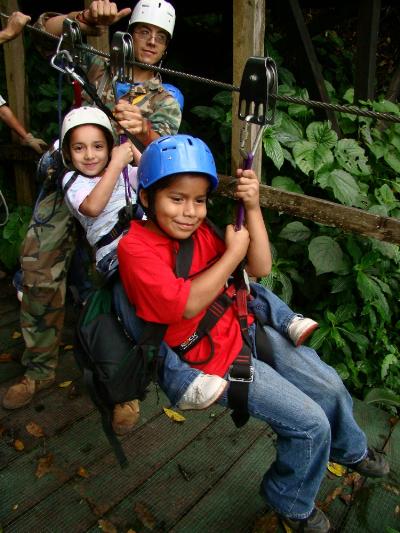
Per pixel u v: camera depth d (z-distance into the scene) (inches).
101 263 70.4
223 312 56.2
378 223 92.0
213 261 56.6
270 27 184.2
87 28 86.6
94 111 71.9
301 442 55.3
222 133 131.6
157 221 52.7
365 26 140.6
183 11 185.8
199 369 55.4
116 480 79.2
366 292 105.9
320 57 192.7
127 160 69.3
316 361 61.7
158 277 50.6
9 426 89.9
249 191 54.0
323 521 66.7
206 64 194.1
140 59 87.3
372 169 131.0
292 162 115.9
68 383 102.0
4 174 166.7
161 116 82.9
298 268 123.8
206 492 77.9
